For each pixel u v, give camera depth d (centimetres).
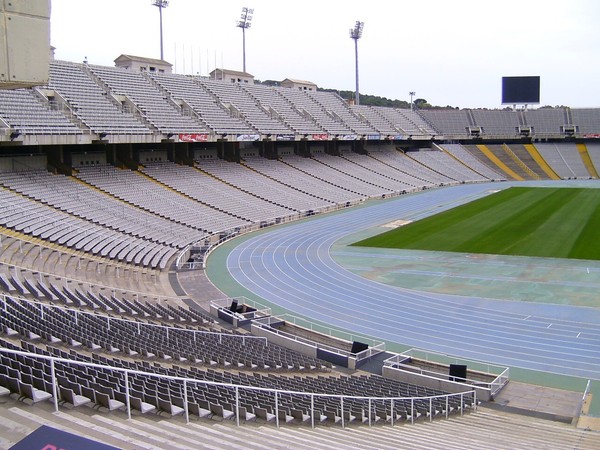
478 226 5297
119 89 5603
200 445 912
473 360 2414
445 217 5866
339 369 2341
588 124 10744
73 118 4675
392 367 2275
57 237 3353
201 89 6788
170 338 2122
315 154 8400
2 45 1077
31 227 3328
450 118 10919
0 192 3744
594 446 1534
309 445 1084
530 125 10888
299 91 8731
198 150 6481
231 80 8588
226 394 1438
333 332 2761
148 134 5172
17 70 1104
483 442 1459
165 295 3219
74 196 4266
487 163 10219
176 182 5531
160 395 1177
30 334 1495
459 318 2905
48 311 1917
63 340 1608
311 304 3188
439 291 3362
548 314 2911
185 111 6106
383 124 9469
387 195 7650
